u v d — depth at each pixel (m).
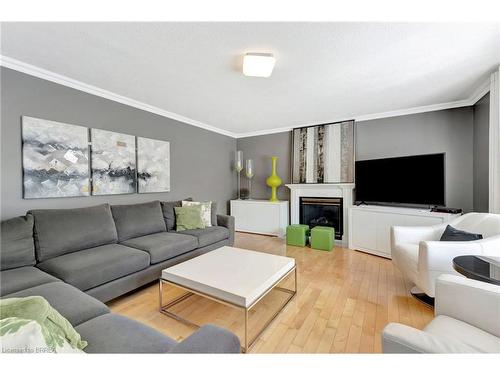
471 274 1.32
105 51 1.95
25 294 1.38
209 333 0.89
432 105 3.33
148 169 3.36
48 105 2.35
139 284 2.20
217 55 2.01
